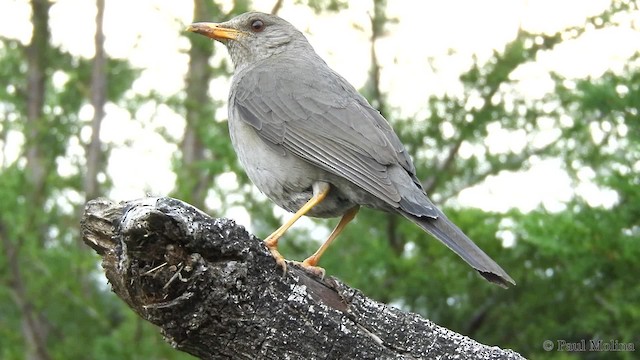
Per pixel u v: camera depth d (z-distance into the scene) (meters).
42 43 19.38
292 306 5.42
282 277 5.41
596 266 10.80
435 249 13.34
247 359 5.42
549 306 13.84
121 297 5.69
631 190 10.36
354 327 5.57
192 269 5.12
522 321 14.14
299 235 14.66
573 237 10.57
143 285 5.17
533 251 12.65
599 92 10.81
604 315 12.75
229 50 9.23
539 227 10.67
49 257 15.64
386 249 13.83
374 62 14.47
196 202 14.91
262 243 5.37
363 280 13.97
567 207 11.39
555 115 13.59
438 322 14.71
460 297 14.41
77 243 16.92
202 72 17.08
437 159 14.84
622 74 11.17
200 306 5.22
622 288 11.65
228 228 5.23
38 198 16.83
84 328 16.36
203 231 5.12
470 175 14.70
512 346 14.34
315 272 5.72
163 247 5.09
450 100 13.92
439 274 13.67
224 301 5.23
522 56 13.12
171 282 5.11
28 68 19.56
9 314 17.44
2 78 19.39
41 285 15.75
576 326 13.63
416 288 14.00
